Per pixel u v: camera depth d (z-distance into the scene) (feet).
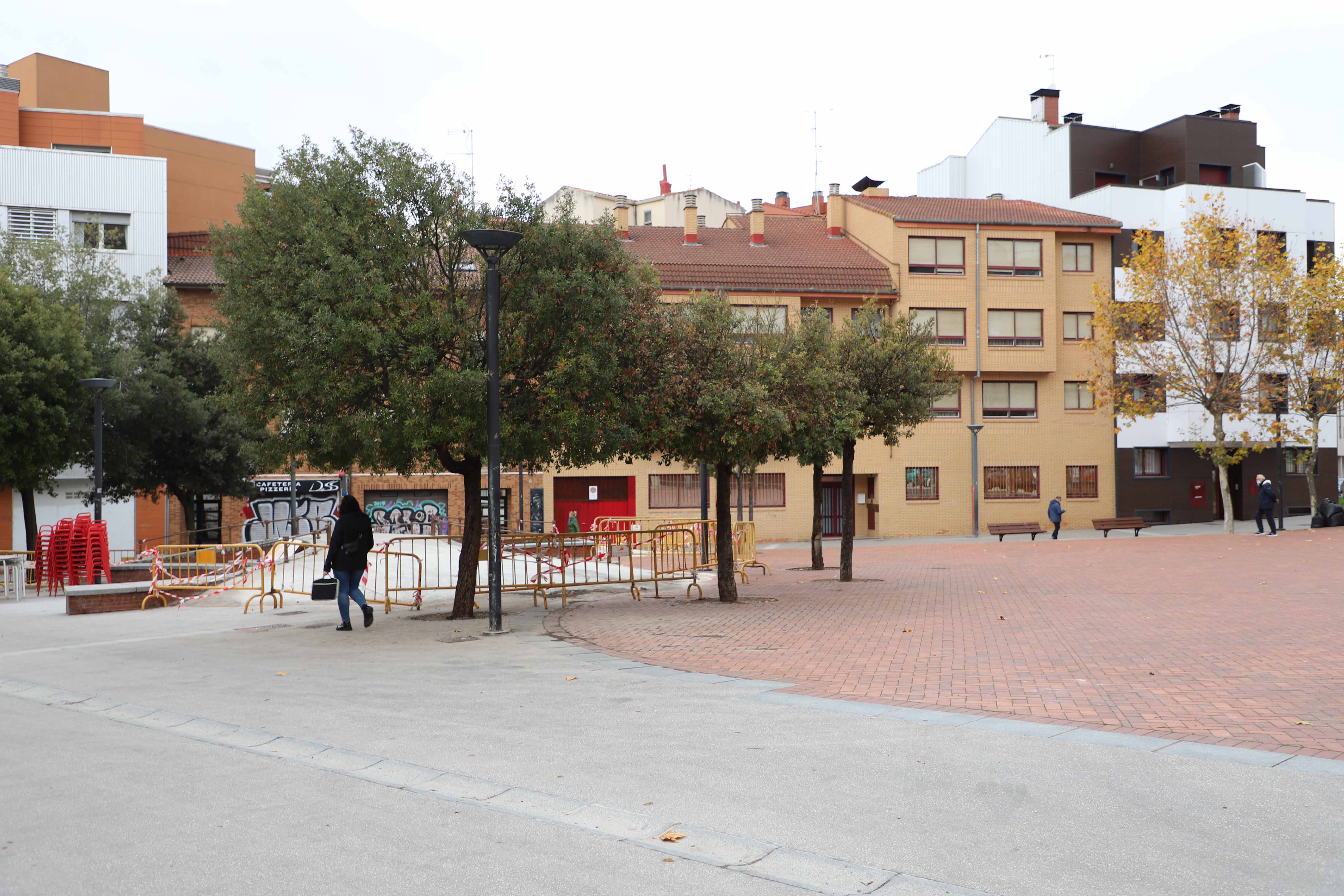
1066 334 150.10
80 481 123.54
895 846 16.10
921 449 145.59
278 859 16.01
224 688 31.60
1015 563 82.53
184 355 102.58
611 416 46.65
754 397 49.60
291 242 42.27
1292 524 145.38
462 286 45.57
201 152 149.79
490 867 15.56
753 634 41.37
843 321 71.00
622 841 16.70
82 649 41.55
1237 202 152.15
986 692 28.30
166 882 15.07
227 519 127.13
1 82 128.77
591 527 115.55
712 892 14.48
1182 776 19.35
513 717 26.18
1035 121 168.76
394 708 27.68
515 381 44.98
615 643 39.22
